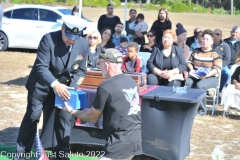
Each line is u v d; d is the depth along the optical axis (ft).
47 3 138.72
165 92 16.57
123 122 11.70
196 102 15.21
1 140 18.62
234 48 29.73
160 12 34.27
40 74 14.30
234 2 183.73
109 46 27.43
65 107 13.15
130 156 11.87
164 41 22.58
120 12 110.22
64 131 15.28
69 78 14.94
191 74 24.57
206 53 25.07
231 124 23.24
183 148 16.42
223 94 24.62
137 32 38.04
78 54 14.74
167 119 15.84
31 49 50.24
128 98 11.78
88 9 122.72
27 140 15.69
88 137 16.56
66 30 14.17
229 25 99.55
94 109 11.93
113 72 12.05
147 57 26.81
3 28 47.24
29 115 15.26
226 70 27.22
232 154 18.45
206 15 138.00
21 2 136.36
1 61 41.52
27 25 46.85
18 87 30.30
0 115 22.66
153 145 16.11
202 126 22.50
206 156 18.02
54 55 14.44
